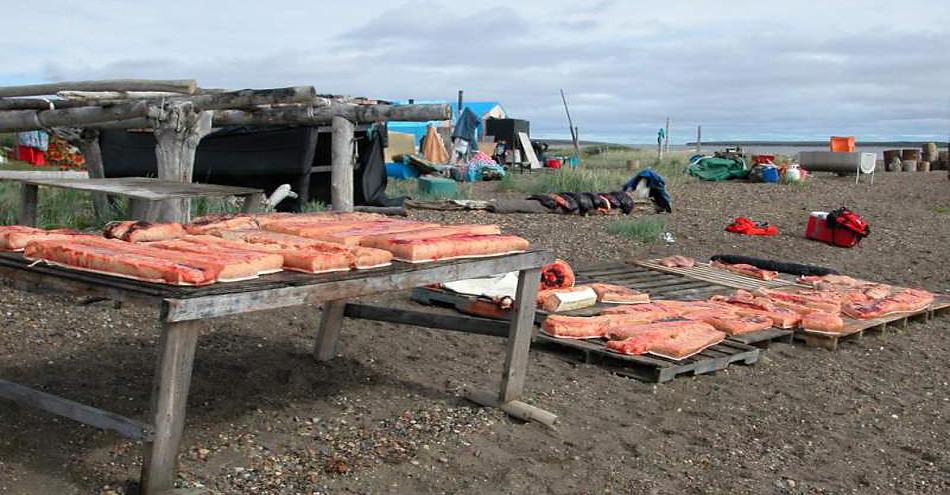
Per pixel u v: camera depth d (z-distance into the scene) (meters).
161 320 3.14
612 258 11.53
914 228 15.80
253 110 10.01
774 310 7.80
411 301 7.77
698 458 4.72
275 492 3.86
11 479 3.68
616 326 6.73
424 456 4.39
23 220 7.94
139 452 4.10
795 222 16.06
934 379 6.70
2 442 4.01
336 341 5.86
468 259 4.54
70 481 3.74
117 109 8.55
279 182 13.17
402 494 3.96
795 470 4.68
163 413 3.44
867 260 12.55
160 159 8.25
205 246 3.98
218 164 13.39
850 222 13.40
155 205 7.66
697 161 27.33
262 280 3.59
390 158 26.33
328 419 4.82
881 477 4.68
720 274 10.32
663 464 4.59
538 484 4.18
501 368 6.06
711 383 6.12
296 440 4.49
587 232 13.36
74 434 4.21
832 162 28.20
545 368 6.15
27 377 4.96
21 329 5.86
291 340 6.25
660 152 36.69
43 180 7.80
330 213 5.41
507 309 7.05
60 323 6.09
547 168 32.19
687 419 5.36
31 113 9.68
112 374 5.15
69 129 10.61
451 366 6.02
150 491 3.49
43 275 3.54
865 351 7.42
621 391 5.79
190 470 3.98
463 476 4.21
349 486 3.99
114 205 10.92
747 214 17.03
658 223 14.29
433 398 5.30
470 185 20.33
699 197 19.97
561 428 4.97
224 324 6.44
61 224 9.94
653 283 9.40
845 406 5.87
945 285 10.97
